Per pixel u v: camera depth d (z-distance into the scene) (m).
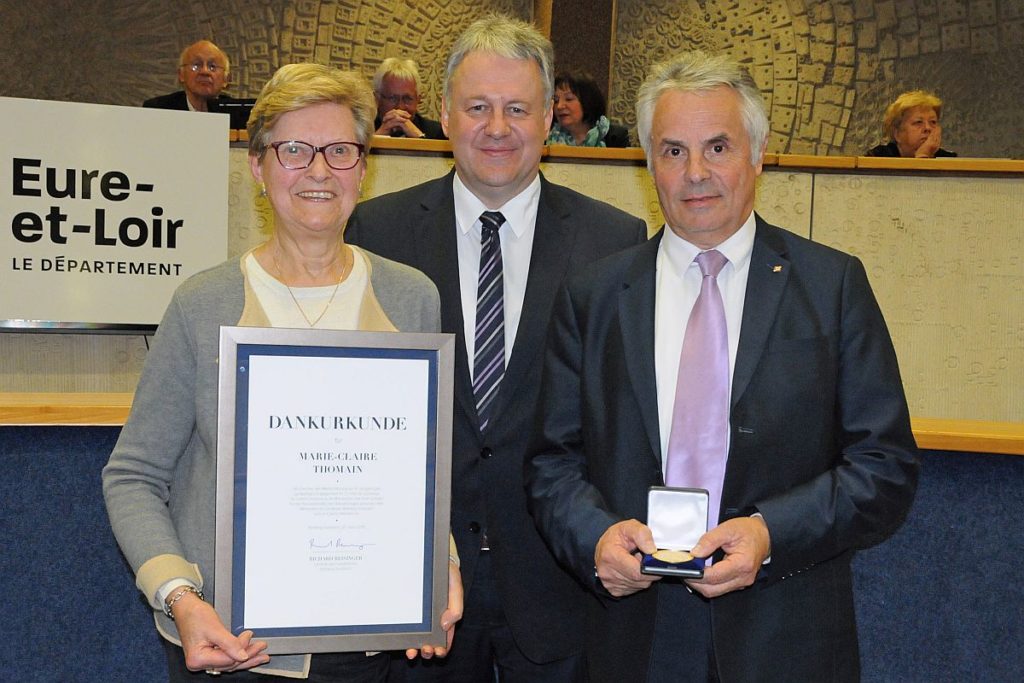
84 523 1.92
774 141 6.94
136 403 1.42
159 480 1.43
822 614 1.46
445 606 1.40
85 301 2.89
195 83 4.95
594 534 1.43
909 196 3.26
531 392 1.78
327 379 1.35
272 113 1.39
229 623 1.32
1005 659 1.89
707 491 1.33
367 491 1.37
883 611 1.93
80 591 1.93
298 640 1.34
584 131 4.72
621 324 1.53
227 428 1.31
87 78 6.55
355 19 6.74
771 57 6.88
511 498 1.77
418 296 1.55
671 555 1.29
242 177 3.12
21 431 1.88
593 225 1.91
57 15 6.49
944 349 3.32
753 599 1.44
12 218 2.82
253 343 1.32
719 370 1.46
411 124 4.23
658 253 1.58
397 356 1.38
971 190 3.24
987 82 6.75
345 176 1.41
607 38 6.44
